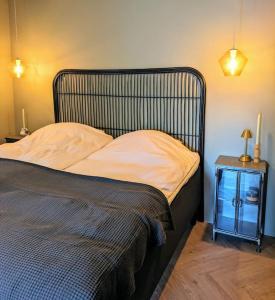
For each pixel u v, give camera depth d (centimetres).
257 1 232
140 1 273
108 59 298
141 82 285
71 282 101
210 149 270
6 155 257
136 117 295
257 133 240
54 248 117
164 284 195
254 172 229
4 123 352
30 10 324
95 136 289
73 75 315
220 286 194
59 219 144
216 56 253
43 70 332
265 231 260
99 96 308
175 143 261
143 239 140
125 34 285
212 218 280
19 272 105
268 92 241
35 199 165
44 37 324
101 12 291
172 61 271
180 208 210
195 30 256
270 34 233
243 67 242
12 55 346
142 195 173
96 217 144
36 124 352
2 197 169
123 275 118
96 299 99
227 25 245
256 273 207
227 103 256
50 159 247
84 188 186
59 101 329
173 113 278
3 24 333
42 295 99
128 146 258
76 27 306
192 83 265
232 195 251
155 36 273
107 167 233
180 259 222
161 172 215
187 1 255
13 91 356
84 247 119
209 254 229
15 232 129
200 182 272
